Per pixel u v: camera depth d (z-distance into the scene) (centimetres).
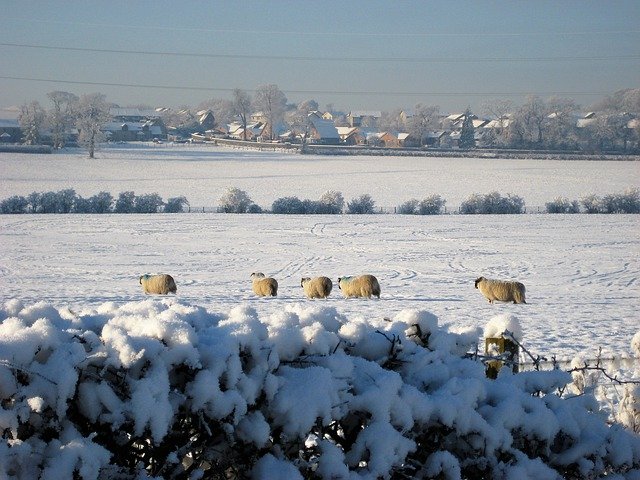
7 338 574
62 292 4809
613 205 12106
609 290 5094
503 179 18862
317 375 674
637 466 836
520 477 728
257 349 655
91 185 16700
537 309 4103
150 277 4831
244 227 9638
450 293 4869
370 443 679
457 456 748
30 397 558
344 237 8638
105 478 579
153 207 11794
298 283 5425
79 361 577
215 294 4791
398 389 712
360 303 4309
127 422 588
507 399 770
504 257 7025
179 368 630
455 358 827
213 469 645
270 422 657
